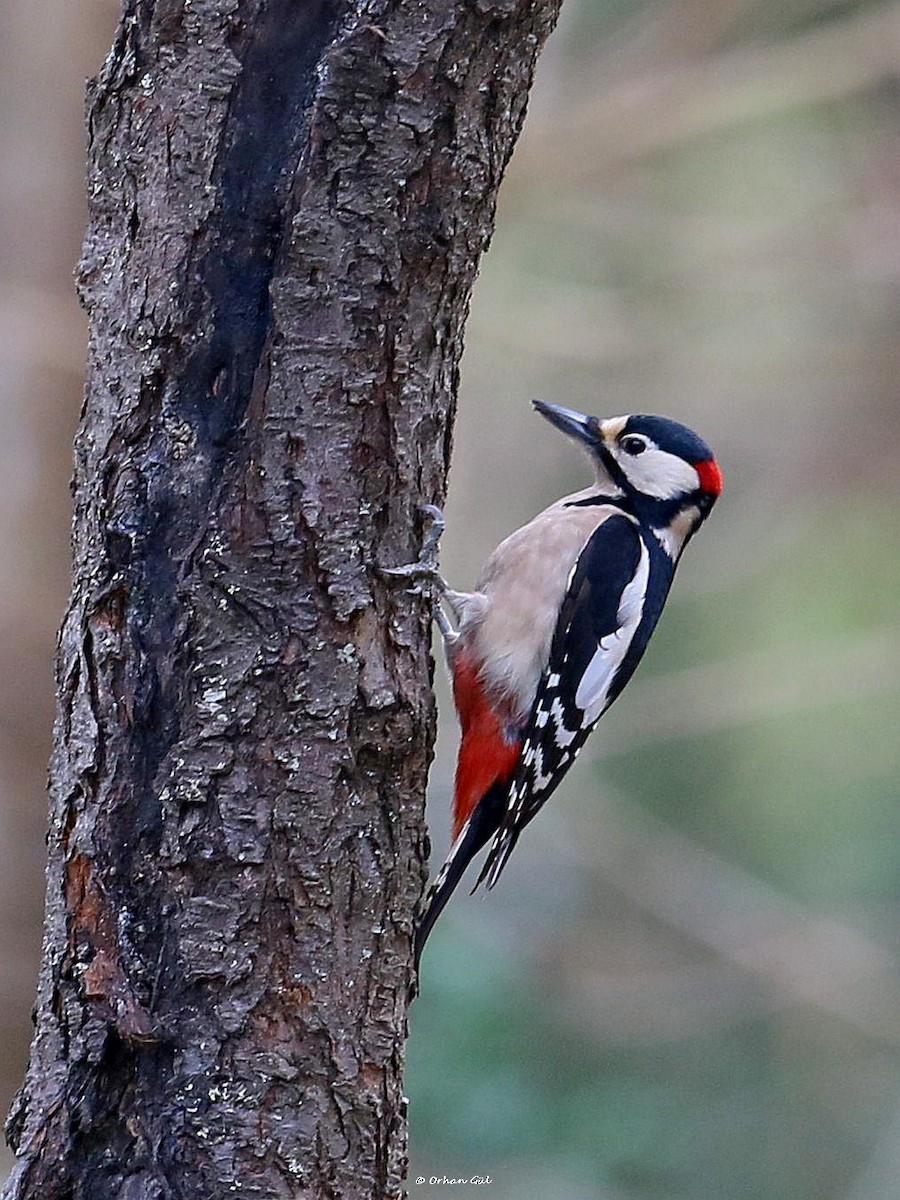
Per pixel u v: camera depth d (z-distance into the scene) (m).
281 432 6.90
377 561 7.08
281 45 6.84
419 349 7.11
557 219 16.73
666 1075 16.09
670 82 15.48
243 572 6.88
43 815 12.46
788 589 18.00
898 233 15.94
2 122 12.67
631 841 17.59
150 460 6.93
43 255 12.56
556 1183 14.59
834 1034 16.69
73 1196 6.83
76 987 6.91
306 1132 6.92
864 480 17.50
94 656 6.95
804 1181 15.94
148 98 6.93
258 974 6.87
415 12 6.76
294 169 6.84
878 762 18.56
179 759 6.85
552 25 7.11
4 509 12.45
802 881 18.39
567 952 16.41
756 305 17.09
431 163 6.91
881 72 15.29
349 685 6.99
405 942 7.25
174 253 6.91
